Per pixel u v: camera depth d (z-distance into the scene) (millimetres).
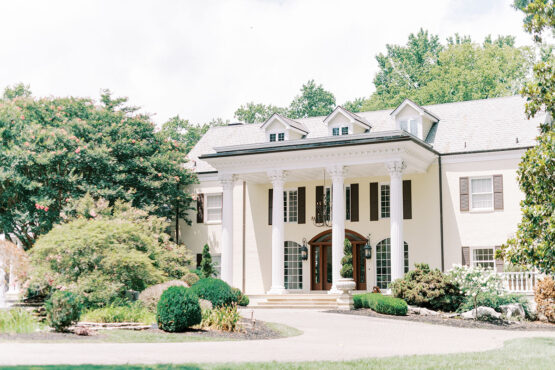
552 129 18953
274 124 37531
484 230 32500
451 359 13938
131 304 21641
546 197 17391
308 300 31453
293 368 12000
